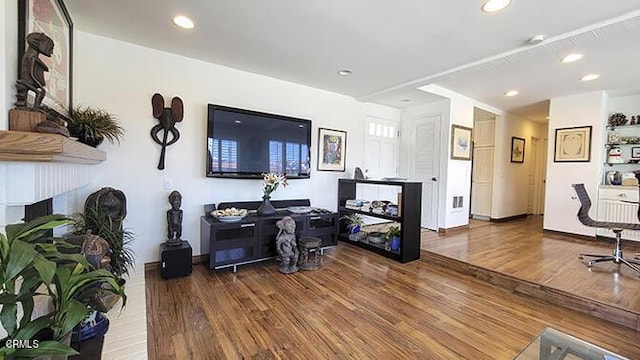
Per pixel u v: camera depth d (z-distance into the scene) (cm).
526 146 638
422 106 489
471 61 305
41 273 81
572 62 304
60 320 95
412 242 347
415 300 246
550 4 198
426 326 205
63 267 101
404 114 523
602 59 294
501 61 296
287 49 284
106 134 244
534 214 686
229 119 327
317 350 176
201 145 323
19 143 115
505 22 224
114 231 235
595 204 432
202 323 202
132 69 282
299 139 383
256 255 312
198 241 326
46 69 144
